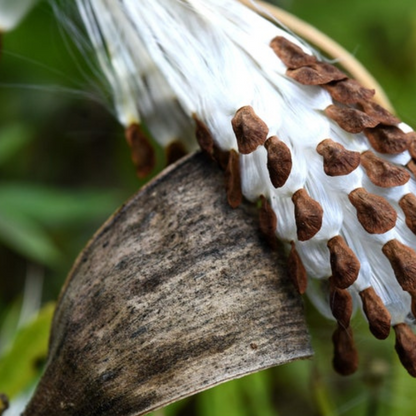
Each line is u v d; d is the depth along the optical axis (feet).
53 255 1.33
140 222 0.84
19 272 1.48
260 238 0.84
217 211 0.84
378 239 0.82
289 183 0.82
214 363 0.81
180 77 0.86
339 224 0.82
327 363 1.09
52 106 1.49
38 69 1.39
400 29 1.40
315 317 1.03
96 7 0.88
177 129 0.90
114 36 0.88
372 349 1.03
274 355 0.82
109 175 1.55
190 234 0.83
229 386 1.06
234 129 0.82
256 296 0.83
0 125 1.50
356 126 0.82
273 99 0.83
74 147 1.54
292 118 0.83
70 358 0.84
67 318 0.85
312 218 0.81
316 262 0.83
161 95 0.89
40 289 1.33
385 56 1.40
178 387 0.81
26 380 1.04
